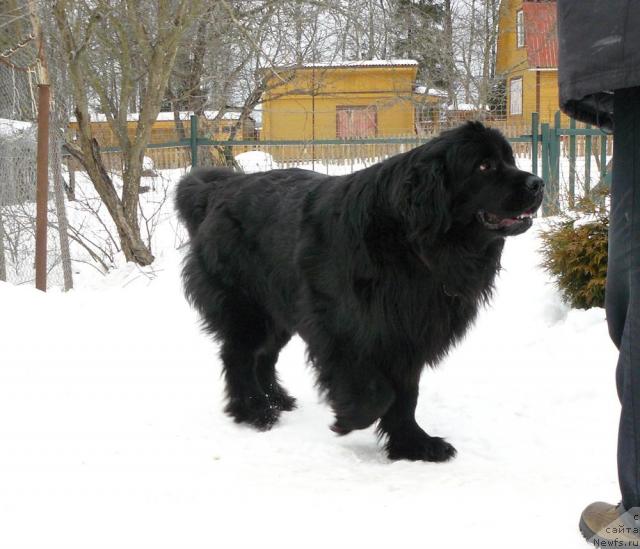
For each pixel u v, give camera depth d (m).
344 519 2.78
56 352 5.61
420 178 3.51
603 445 3.66
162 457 3.68
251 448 3.88
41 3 9.46
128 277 9.02
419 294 3.64
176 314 7.00
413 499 3.01
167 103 15.61
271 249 4.33
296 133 19.78
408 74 19.88
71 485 3.24
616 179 2.47
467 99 23.02
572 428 3.96
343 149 11.75
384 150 11.69
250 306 4.58
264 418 4.34
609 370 4.72
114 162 12.08
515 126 11.76
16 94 8.98
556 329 5.67
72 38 9.29
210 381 5.09
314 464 3.63
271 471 3.50
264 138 19.91
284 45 12.90
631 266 2.39
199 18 10.55
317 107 19.66
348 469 3.55
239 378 4.50
